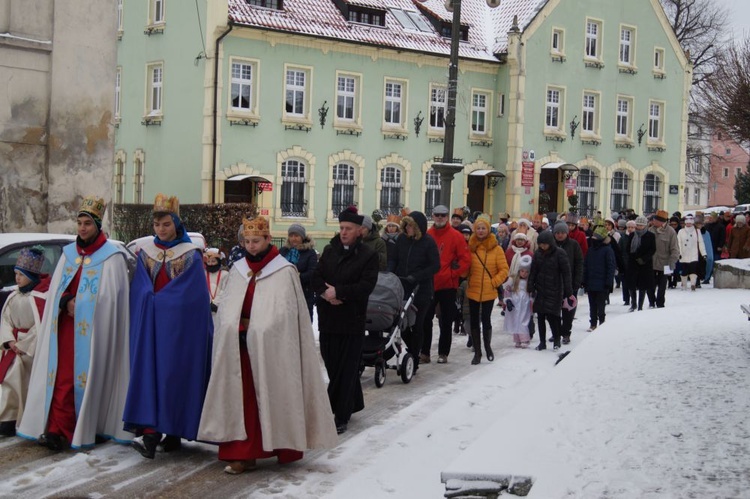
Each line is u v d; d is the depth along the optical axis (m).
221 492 6.91
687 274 24.28
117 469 7.47
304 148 32.31
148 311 7.71
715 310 15.48
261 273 7.56
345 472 7.51
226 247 24.67
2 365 8.49
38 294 8.48
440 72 36.19
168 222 7.86
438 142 36.25
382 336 11.23
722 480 5.78
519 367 12.66
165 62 32.50
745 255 26.75
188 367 7.71
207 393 7.39
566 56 39.50
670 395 8.23
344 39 32.69
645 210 43.44
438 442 8.38
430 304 12.48
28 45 17.77
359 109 33.75
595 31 40.91
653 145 43.06
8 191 17.67
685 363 9.80
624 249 20.48
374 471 7.43
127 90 34.47
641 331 12.61
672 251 19.50
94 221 8.15
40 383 8.04
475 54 37.25
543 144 38.94
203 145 30.50
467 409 9.88
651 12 42.78
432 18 36.91
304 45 32.12
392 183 35.09
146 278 7.85
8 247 10.87
